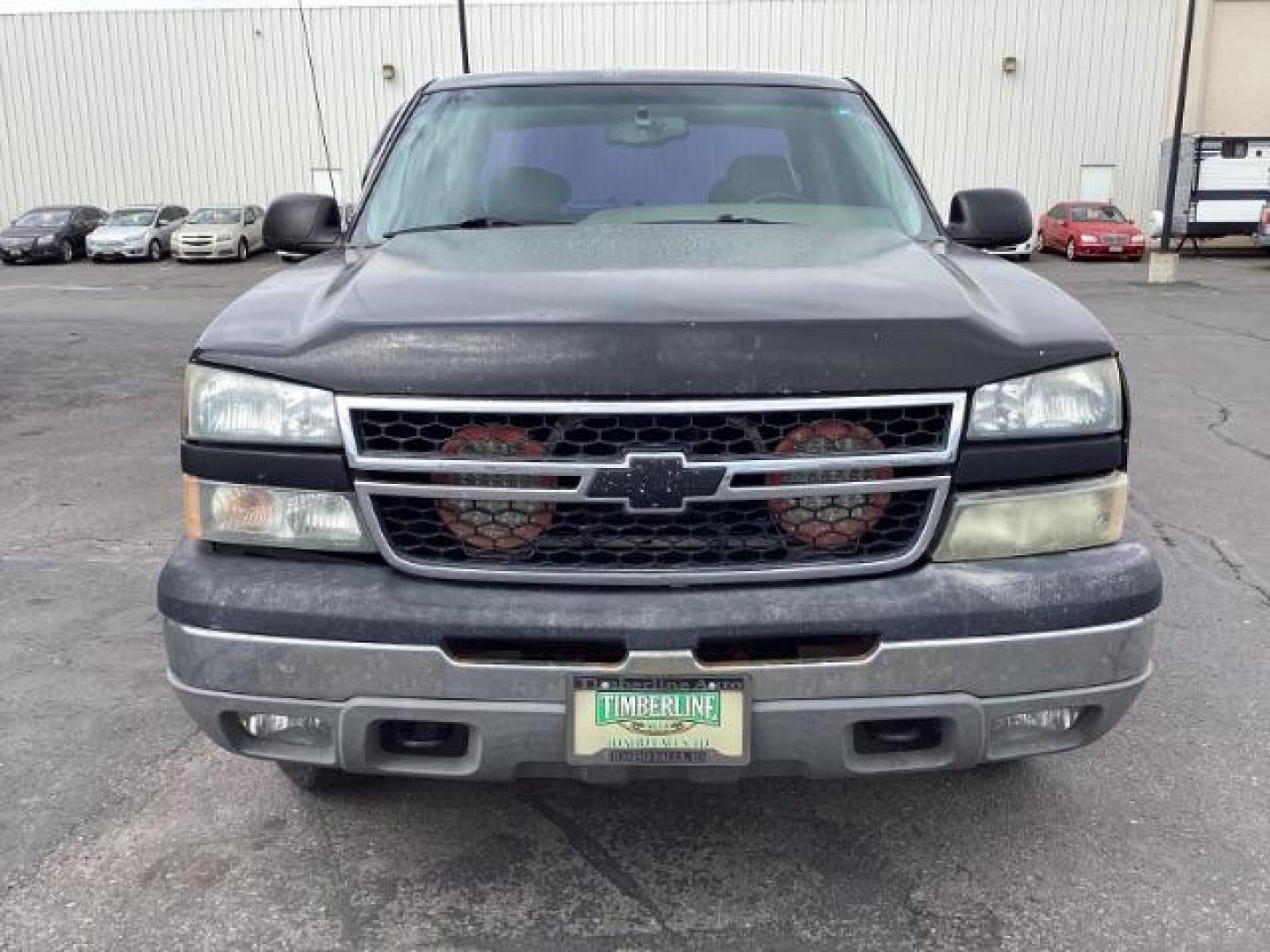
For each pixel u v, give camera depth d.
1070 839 2.94
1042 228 29.25
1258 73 30.59
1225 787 3.20
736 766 2.30
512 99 3.88
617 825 3.01
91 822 3.02
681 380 2.21
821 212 3.50
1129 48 30.59
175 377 10.86
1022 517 2.36
